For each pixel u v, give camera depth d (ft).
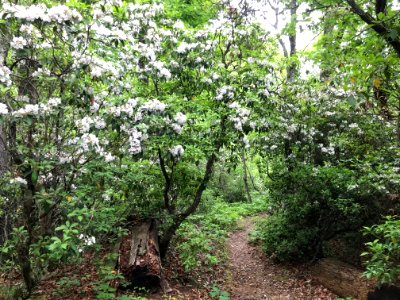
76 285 14.58
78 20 10.84
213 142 17.15
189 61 17.15
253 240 26.91
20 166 11.55
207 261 20.52
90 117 12.56
